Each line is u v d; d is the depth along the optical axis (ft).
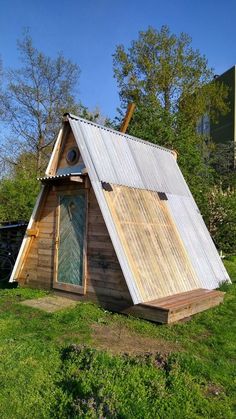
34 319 23.77
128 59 99.66
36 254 32.09
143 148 35.86
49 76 98.89
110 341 20.15
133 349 19.11
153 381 14.99
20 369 16.12
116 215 26.96
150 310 23.53
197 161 64.59
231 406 14.33
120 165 30.78
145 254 27.04
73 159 30.53
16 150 98.02
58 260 30.12
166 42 97.14
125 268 24.71
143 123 64.75
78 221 28.89
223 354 19.45
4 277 38.70
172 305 23.61
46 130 100.17
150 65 96.73
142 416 13.14
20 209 59.11
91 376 15.25
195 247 33.04
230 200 57.62
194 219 36.04
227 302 29.60
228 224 57.47
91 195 28.07
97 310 25.61
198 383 15.74
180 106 98.07
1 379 15.26
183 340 20.99
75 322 22.95
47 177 29.25
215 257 35.01
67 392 14.53
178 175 39.04
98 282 26.94
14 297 29.40
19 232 41.57
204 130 135.74
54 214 31.04
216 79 123.85
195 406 14.06
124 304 25.00
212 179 70.49
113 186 28.43
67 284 29.04
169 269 28.25
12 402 13.87
